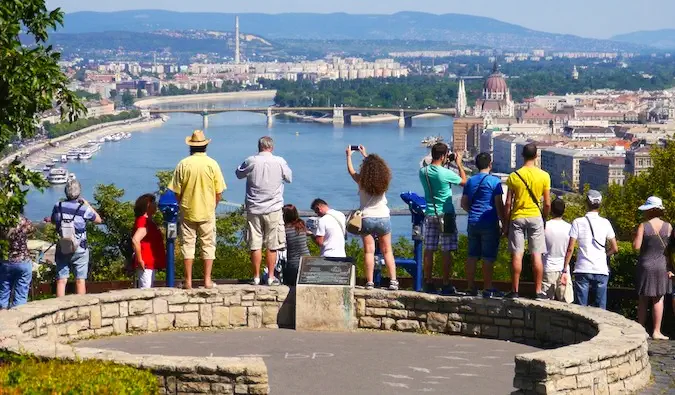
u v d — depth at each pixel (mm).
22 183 26844
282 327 26078
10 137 27734
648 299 25562
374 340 24344
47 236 36094
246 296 26031
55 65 26875
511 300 24438
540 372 17891
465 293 26219
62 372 15844
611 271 30156
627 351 19188
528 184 25297
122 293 25000
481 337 24797
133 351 22875
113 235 42656
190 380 17750
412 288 28578
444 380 20219
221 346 23516
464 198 26281
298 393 19141
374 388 19547
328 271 25891
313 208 27797
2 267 26141
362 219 26359
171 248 27047
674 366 21703
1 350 18578
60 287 26797
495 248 26000
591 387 18297
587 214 26094
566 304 23812
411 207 27266
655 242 24969
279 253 29281
